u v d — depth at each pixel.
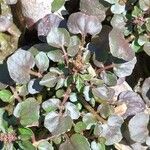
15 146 0.13
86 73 0.13
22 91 0.13
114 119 0.13
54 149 0.13
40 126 0.13
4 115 0.13
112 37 0.13
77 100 0.13
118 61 0.13
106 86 0.13
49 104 0.13
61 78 0.13
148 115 0.13
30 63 0.13
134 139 0.13
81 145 0.13
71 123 0.13
